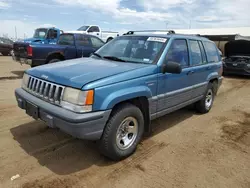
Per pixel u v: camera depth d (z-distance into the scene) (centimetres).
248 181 284
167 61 369
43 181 265
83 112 259
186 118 509
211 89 550
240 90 860
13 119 445
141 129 338
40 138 371
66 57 927
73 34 959
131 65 338
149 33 427
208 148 367
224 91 838
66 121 258
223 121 498
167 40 385
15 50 928
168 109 395
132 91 302
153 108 354
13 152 324
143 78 323
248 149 369
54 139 370
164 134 416
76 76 282
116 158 311
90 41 1023
